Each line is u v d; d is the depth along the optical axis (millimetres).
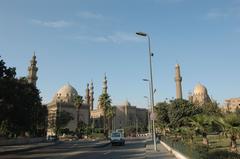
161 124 71750
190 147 21703
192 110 65875
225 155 16047
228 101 152375
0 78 38312
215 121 34000
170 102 68625
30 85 62094
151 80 41250
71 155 33406
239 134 30484
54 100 171000
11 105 41812
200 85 162625
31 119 59469
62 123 129375
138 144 58781
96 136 115688
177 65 122562
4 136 72125
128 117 195500
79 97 129250
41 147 52625
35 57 114062
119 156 31844
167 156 30359
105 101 122312
